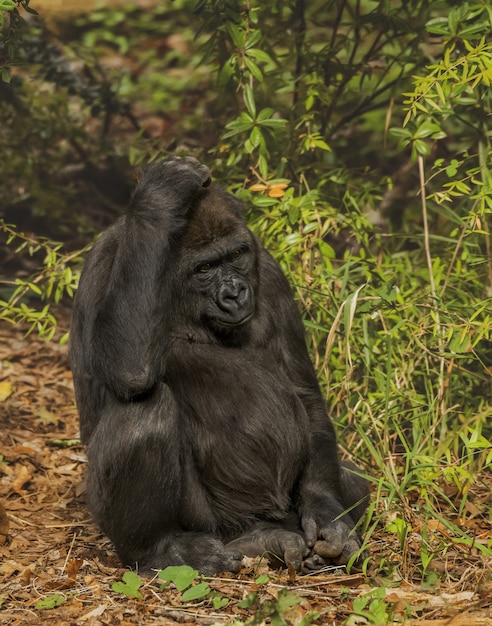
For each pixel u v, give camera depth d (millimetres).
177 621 12352
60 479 18688
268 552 14016
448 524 14266
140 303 13695
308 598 12781
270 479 14781
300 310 18844
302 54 23062
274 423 14719
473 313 17641
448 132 26500
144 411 13945
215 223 14305
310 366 15742
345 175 22109
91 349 14188
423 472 15734
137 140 24609
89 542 15797
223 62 21750
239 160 21672
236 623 11656
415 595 12703
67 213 28594
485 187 17828
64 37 38969
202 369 14562
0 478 18422
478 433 15922
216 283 14359
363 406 17531
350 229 20484
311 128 22688
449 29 18438
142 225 13883
